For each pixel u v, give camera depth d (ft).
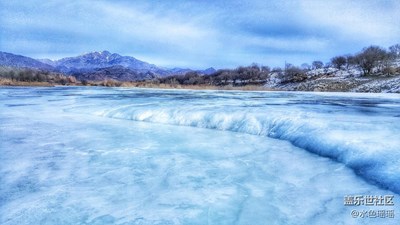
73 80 274.77
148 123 39.91
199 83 263.70
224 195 15.93
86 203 14.80
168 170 19.97
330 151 22.65
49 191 16.21
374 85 133.90
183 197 15.67
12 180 17.83
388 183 16.38
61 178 18.28
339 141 22.75
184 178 18.45
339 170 19.74
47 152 24.34
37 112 50.34
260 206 14.60
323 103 57.47
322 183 17.48
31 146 26.37
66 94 99.09
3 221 12.99
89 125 37.99
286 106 49.47
